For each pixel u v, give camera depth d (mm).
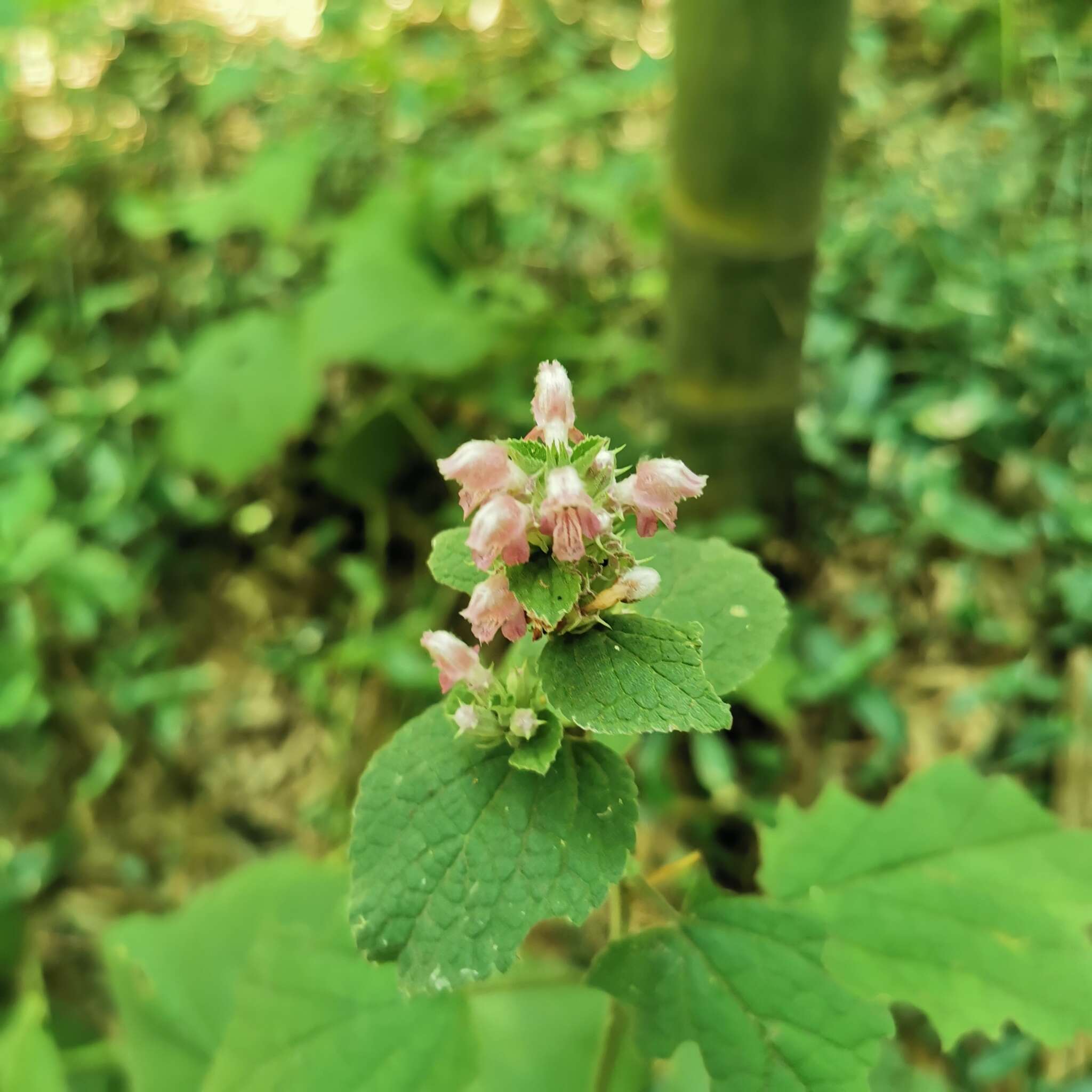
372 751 527
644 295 587
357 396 628
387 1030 298
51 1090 383
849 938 309
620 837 223
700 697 208
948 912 311
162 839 539
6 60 686
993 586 494
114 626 574
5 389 593
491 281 599
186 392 577
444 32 757
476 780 230
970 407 512
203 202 614
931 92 620
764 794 479
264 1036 299
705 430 475
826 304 559
